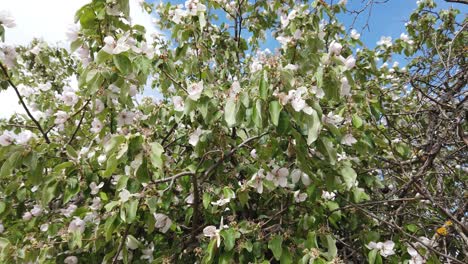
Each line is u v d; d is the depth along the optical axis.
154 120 2.70
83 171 2.40
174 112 2.63
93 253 2.45
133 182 2.09
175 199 2.56
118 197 2.17
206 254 2.09
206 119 2.10
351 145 2.28
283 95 1.73
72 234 2.35
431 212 2.92
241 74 3.70
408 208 2.84
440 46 3.42
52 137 3.06
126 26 2.15
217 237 1.97
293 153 2.00
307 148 1.97
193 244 2.46
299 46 2.32
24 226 2.82
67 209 2.76
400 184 3.11
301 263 1.96
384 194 3.05
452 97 2.62
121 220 2.04
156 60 2.41
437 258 2.21
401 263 2.26
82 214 2.35
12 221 2.90
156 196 2.07
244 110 1.87
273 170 2.17
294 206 2.47
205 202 2.18
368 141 2.25
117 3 2.04
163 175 2.21
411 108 3.47
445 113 2.78
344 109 2.31
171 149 3.06
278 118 1.69
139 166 1.81
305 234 2.24
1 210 2.48
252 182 2.16
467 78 2.73
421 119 3.12
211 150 2.37
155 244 2.67
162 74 2.73
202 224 2.67
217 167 2.40
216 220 2.49
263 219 2.50
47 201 2.28
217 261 2.18
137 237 2.57
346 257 2.53
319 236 2.16
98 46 2.20
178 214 2.65
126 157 1.87
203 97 2.08
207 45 3.44
